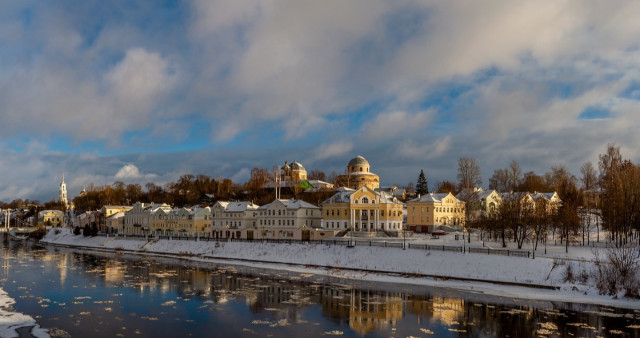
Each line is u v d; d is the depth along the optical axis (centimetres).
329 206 14825
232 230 16588
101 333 5603
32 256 14412
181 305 7069
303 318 6309
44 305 7050
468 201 16438
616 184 11375
